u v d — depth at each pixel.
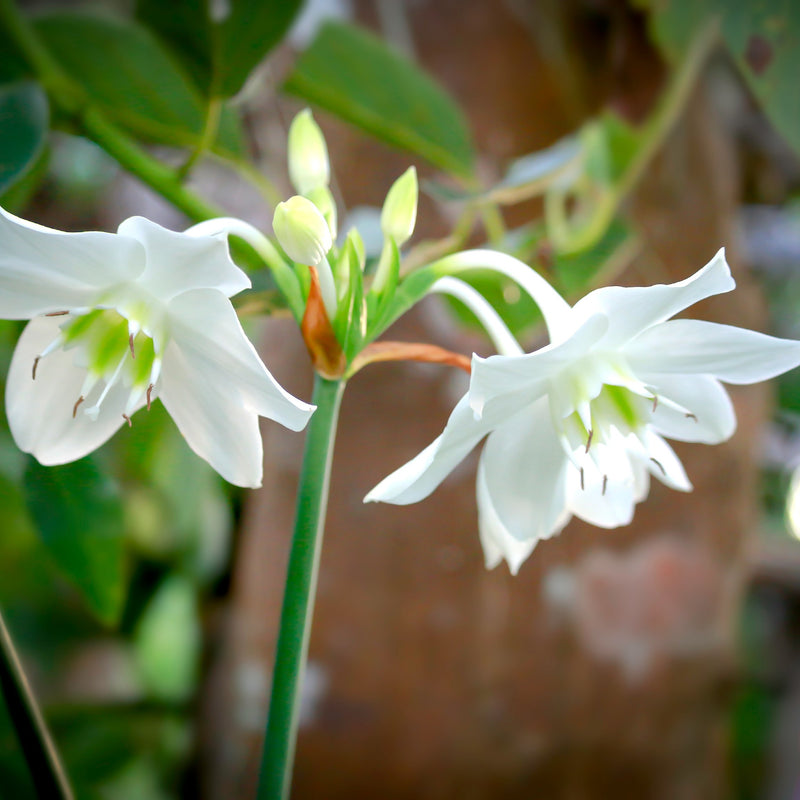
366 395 0.49
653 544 0.50
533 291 0.33
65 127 0.42
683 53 0.47
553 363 0.32
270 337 0.52
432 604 0.48
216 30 0.38
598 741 0.49
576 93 0.51
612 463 0.34
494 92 0.51
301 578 0.31
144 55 0.41
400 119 0.45
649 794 0.51
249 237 0.33
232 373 0.31
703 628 0.51
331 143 0.51
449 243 0.45
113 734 0.62
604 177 0.49
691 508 0.51
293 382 0.51
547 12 0.50
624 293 0.31
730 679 0.53
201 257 0.30
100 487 0.40
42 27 0.41
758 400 0.54
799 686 0.88
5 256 0.31
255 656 0.50
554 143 0.52
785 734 0.82
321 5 0.50
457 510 0.48
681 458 0.51
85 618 0.67
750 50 0.42
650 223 0.53
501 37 0.50
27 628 0.67
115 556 0.41
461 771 0.48
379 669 0.48
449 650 0.48
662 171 0.53
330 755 0.48
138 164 0.42
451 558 0.48
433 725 0.48
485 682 0.48
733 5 0.42
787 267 0.96
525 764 0.48
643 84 0.50
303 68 0.44
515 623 0.48
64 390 0.34
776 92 0.42
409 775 0.48
